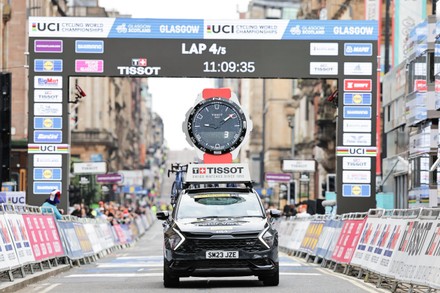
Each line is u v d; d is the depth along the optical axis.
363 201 73.94
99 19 72.06
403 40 108.06
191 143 61.22
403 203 99.75
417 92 89.06
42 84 72.44
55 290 41.38
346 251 52.50
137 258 76.62
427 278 34.62
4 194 67.25
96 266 63.84
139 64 71.88
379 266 43.19
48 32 72.31
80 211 90.75
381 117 116.69
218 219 42.34
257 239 40.88
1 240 41.28
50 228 55.47
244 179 46.84
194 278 48.06
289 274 51.75
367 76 73.06
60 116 72.56
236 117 61.22
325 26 72.69
